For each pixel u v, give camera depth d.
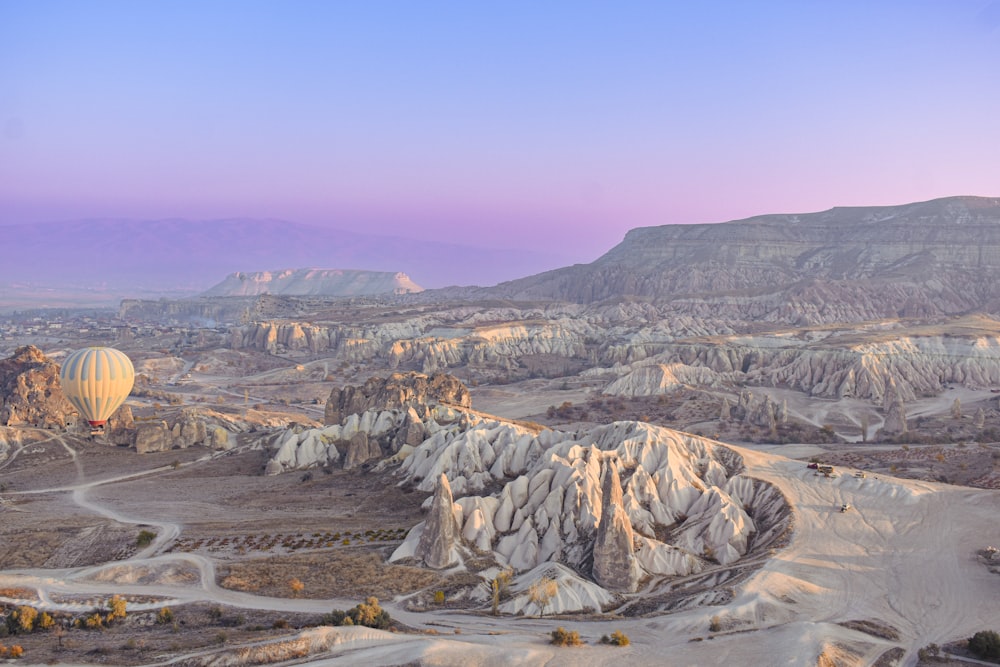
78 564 83.31
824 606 67.88
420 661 56.41
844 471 100.31
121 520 98.88
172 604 71.12
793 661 56.06
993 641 58.69
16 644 62.06
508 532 86.62
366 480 119.50
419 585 76.00
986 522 85.44
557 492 87.81
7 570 81.88
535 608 70.38
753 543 84.94
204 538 89.88
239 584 75.81
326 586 75.75
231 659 56.94
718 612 65.44
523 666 56.56
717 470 99.94
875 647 59.81
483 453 111.62
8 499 111.75
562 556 82.12
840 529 84.25
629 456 96.62
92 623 67.06
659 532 87.00
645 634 63.72
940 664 57.19
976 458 123.44
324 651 58.94
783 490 94.00
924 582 72.56
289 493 113.88
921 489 94.56
